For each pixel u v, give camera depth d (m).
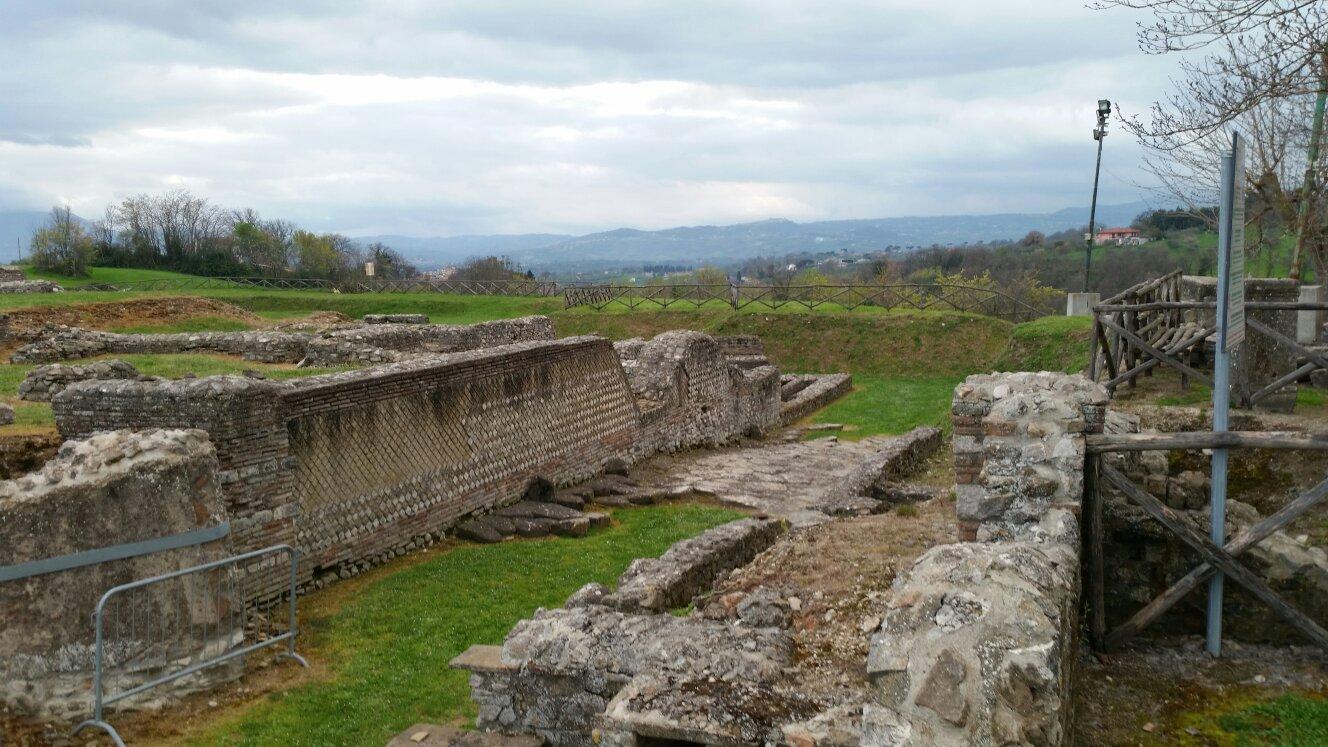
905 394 29.48
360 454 11.48
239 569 9.64
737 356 33.59
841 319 35.75
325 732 7.04
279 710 7.47
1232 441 7.05
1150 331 14.89
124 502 7.56
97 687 7.02
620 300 42.50
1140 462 8.73
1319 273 19.92
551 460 15.92
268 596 9.99
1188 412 10.41
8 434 11.27
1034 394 7.71
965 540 7.77
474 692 6.06
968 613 4.64
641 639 5.82
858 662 5.73
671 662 5.53
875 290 41.25
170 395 9.56
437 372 12.92
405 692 7.69
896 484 15.01
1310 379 13.70
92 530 7.34
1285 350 12.09
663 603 7.86
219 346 22.17
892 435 23.53
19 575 6.95
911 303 39.88
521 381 15.10
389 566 11.70
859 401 28.61
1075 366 24.17
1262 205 19.38
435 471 12.86
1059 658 4.64
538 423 15.56
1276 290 12.02
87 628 7.25
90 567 7.29
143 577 7.59
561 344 16.42
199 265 64.50
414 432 12.45
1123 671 7.14
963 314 35.03
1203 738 6.07
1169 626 7.95
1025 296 45.94
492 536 12.82
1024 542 6.11
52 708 7.03
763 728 4.47
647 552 11.88
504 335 28.05
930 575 5.16
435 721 7.13
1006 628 4.54
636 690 4.89
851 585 7.43
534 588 10.52
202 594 8.01
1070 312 30.17
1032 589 5.01
